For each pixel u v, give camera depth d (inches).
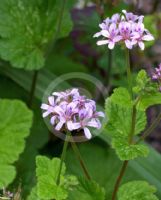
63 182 20.5
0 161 26.2
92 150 29.2
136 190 21.9
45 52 30.6
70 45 37.0
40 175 20.9
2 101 27.3
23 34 29.9
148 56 36.7
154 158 28.4
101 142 29.5
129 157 20.4
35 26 30.2
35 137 30.2
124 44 20.0
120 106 21.9
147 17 32.8
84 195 22.1
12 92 31.2
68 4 32.8
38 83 31.0
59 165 21.2
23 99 31.0
